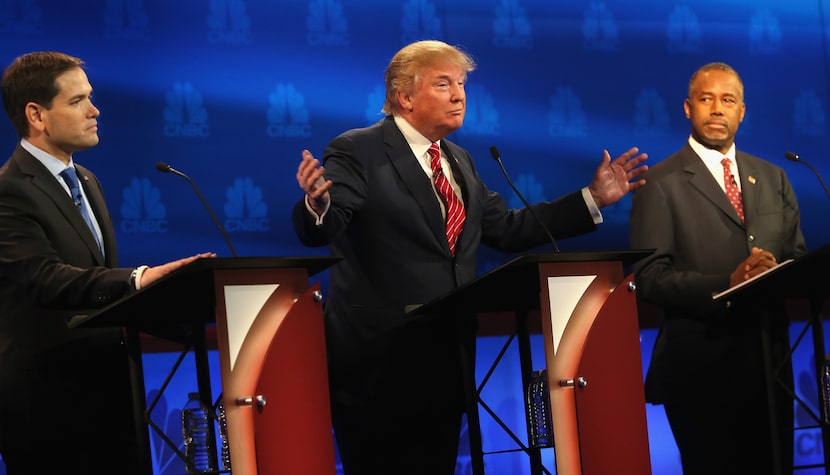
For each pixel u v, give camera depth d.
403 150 11.75
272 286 9.06
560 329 9.86
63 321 10.24
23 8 16.88
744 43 20.06
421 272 11.40
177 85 17.50
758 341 12.88
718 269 13.33
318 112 18.14
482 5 19.05
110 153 17.08
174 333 10.45
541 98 19.19
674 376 13.18
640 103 19.59
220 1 17.78
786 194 14.03
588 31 19.48
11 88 10.58
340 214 10.91
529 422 10.55
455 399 11.41
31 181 10.31
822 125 20.17
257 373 8.87
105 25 17.25
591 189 11.87
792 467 12.84
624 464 9.95
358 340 11.40
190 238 17.36
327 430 9.23
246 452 8.74
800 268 10.77
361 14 18.45
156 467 15.47
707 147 14.05
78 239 10.38
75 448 10.19
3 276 10.11
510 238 12.30
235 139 17.72
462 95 11.86
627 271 17.78
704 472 13.10
